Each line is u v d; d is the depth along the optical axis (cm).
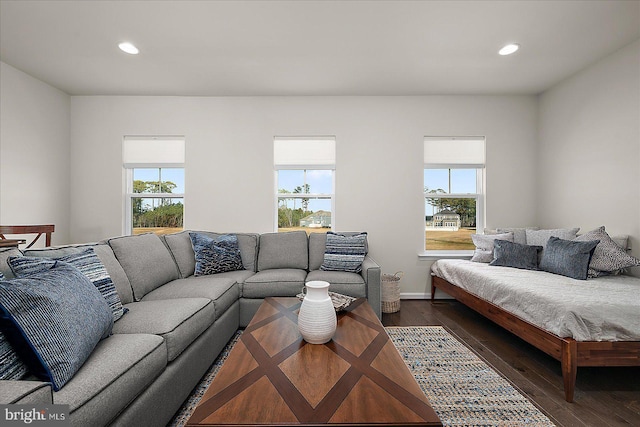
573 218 325
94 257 176
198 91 364
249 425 89
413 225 380
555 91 350
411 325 289
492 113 380
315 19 228
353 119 380
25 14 220
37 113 328
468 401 169
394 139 379
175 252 286
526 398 173
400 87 354
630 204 266
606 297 196
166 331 152
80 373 108
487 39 255
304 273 310
